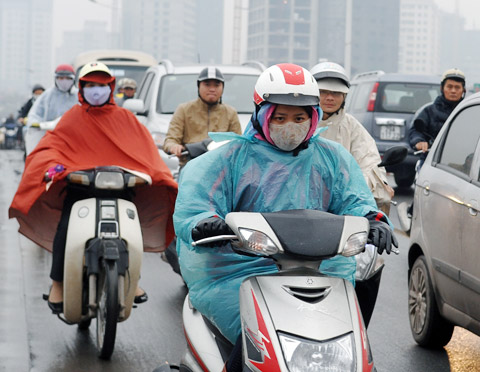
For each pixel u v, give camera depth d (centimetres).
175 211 446
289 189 447
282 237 397
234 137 445
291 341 378
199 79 1012
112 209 677
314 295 394
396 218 1513
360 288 568
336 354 375
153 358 700
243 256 445
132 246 669
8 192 1773
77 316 695
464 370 675
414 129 1165
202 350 474
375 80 1906
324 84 688
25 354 698
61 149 705
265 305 393
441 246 693
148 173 707
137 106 1071
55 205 728
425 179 753
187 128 1016
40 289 937
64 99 1182
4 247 1181
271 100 430
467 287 641
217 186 447
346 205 463
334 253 398
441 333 716
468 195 651
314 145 457
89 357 700
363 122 1889
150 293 934
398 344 748
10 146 4597
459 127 737
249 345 396
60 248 700
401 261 1133
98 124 713
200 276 453
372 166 688
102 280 687
